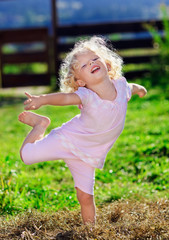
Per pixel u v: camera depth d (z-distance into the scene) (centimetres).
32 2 2539
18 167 571
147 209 393
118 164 598
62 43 1361
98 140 348
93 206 364
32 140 352
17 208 419
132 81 1319
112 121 347
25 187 484
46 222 367
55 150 345
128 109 977
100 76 346
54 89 1339
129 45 1369
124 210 392
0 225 365
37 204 424
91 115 342
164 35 1367
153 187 500
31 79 1405
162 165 575
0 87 1424
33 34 1377
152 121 834
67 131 347
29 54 1390
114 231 336
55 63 1366
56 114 960
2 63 1401
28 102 316
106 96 349
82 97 337
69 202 439
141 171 564
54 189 494
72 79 360
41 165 598
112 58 374
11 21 2542
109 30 1370
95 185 518
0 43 1385
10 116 996
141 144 675
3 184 446
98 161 355
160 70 1309
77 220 379
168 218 366
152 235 327
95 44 375
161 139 683
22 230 350
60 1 2411
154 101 1023
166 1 1449
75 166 356
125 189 489
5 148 684
